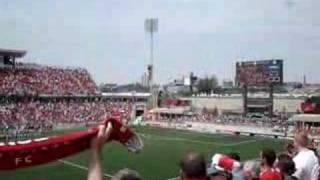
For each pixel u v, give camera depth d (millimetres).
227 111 121375
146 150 73938
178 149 75375
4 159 4660
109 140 5086
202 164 5508
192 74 174875
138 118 118812
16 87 108875
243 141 84750
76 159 62438
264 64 100875
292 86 167375
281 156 10367
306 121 89500
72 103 115562
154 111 122625
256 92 125500
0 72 111062
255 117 103812
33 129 92625
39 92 111562
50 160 4855
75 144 4945
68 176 52312
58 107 109875
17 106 103000
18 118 98938
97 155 4980
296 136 11031
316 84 163125
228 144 80812
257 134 94500
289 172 10031
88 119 111312
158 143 82688
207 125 104250
